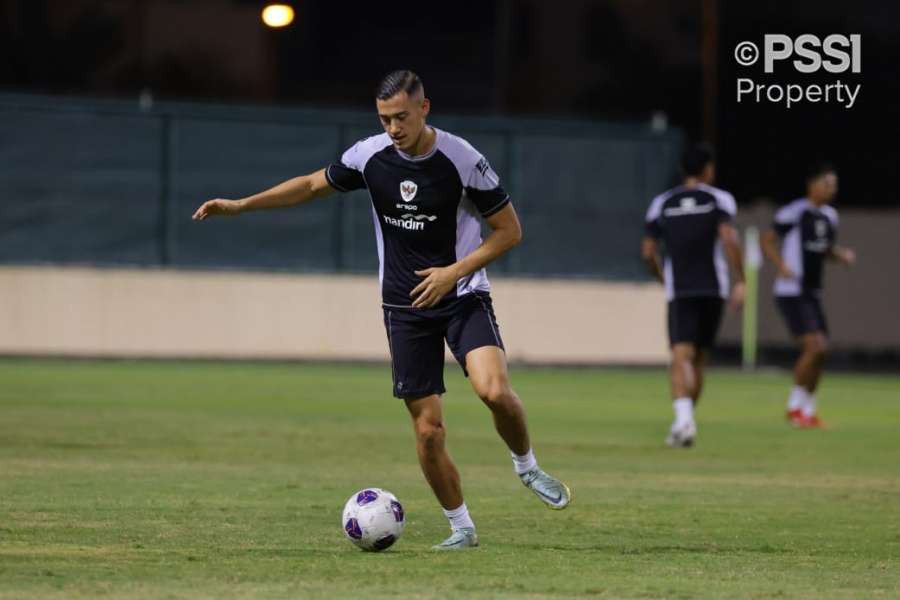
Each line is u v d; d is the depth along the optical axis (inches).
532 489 1008.2
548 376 3056.1
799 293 2090.3
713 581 887.7
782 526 1146.0
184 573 876.0
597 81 4443.9
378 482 1374.3
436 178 970.1
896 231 3914.9
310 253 3228.3
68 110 3129.9
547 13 4402.1
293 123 3206.2
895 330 3917.3
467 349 979.3
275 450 1640.0
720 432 1991.9
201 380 2677.2
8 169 3115.2
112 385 2501.2
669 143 3344.0
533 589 846.5
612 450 1733.5
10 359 3078.2
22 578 850.8
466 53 3927.2
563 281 3314.5
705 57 3688.5
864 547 1045.8
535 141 3294.8
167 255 3179.1
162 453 1581.0
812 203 2091.5
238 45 3831.2
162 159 3166.8
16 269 3107.8
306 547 987.9
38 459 1496.1
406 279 986.7
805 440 1898.4
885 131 4347.9
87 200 3142.2
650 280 3346.5
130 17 3801.7
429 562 935.7
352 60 3929.6
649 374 3181.6
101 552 948.6
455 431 1919.3
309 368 3083.2
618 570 920.9
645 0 4453.7
